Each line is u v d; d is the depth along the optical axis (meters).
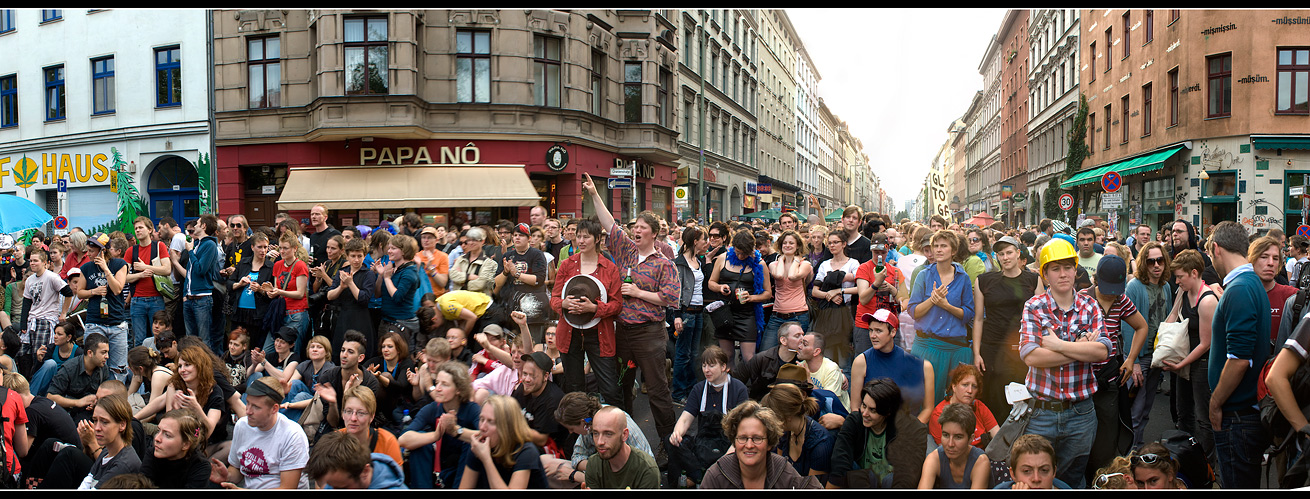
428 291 5.98
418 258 6.06
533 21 15.86
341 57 14.45
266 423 3.65
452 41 15.30
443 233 7.90
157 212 17.19
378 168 15.38
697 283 6.52
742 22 31.47
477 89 15.69
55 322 7.20
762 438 3.25
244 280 7.04
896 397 3.46
